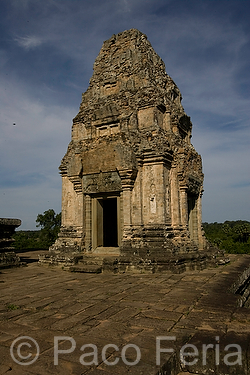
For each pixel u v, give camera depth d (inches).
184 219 637.3
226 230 2979.8
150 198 587.5
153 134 607.2
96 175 633.0
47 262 607.2
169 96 727.1
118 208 624.4
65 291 369.4
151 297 330.0
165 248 538.0
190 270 535.8
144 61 671.1
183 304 297.1
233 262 644.7
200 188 773.3
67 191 690.8
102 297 334.6
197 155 757.9
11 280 452.4
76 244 628.4
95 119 670.5
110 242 815.7
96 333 226.5
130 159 577.9
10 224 607.5
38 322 253.1
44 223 1690.5
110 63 709.9
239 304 316.8
